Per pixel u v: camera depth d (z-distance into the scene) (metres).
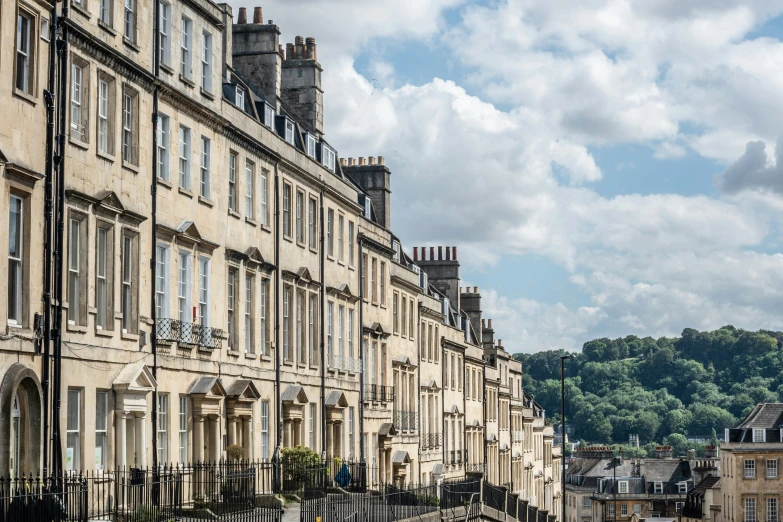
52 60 29.00
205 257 39.22
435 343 76.62
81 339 30.58
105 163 32.22
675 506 152.88
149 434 34.44
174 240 36.62
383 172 66.06
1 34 26.77
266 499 38.97
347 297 55.19
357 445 56.19
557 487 148.00
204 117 39.16
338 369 53.41
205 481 34.75
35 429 27.95
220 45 40.88
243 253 41.91
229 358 40.94
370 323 59.25
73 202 30.25
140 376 33.50
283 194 47.22
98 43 31.45
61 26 29.62
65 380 29.69
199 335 38.06
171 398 36.25
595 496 155.00
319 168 51.59
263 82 50.28
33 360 28.02
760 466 115.88
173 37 37.00
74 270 30.62
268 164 45.28
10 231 27.59
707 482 137.25
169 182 36.47
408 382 68.12
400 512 40.38
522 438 111.38
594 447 171.88
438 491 52.00
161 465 34.00
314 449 50.19
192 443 37.88
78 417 30.55
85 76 31.31
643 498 154.00
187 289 37.91
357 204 56.75
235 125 41.97
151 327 34.88
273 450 44.75
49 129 28.84
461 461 83.56
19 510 23.61
